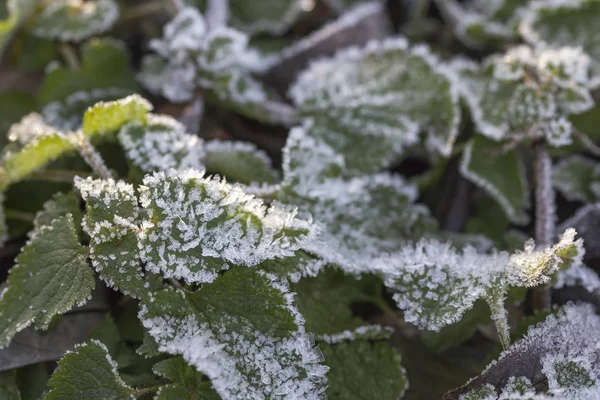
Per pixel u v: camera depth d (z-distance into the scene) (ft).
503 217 1.02
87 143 0.89
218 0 1.13
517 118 0.96
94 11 1.09
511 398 0.78
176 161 0.89
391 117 0.98
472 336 0.92
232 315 0.81
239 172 0.96
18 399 0.84
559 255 0.82
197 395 0.81
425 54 1.01
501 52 1.14
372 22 1.12
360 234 0.91
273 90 1.11
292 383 0.80
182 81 1.04
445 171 1.05
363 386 0.86
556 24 1.05
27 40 1.10
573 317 0.85
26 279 0.82
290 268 0.82
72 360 0.81
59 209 0.88
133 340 0.87
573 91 0.95
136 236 0.81
